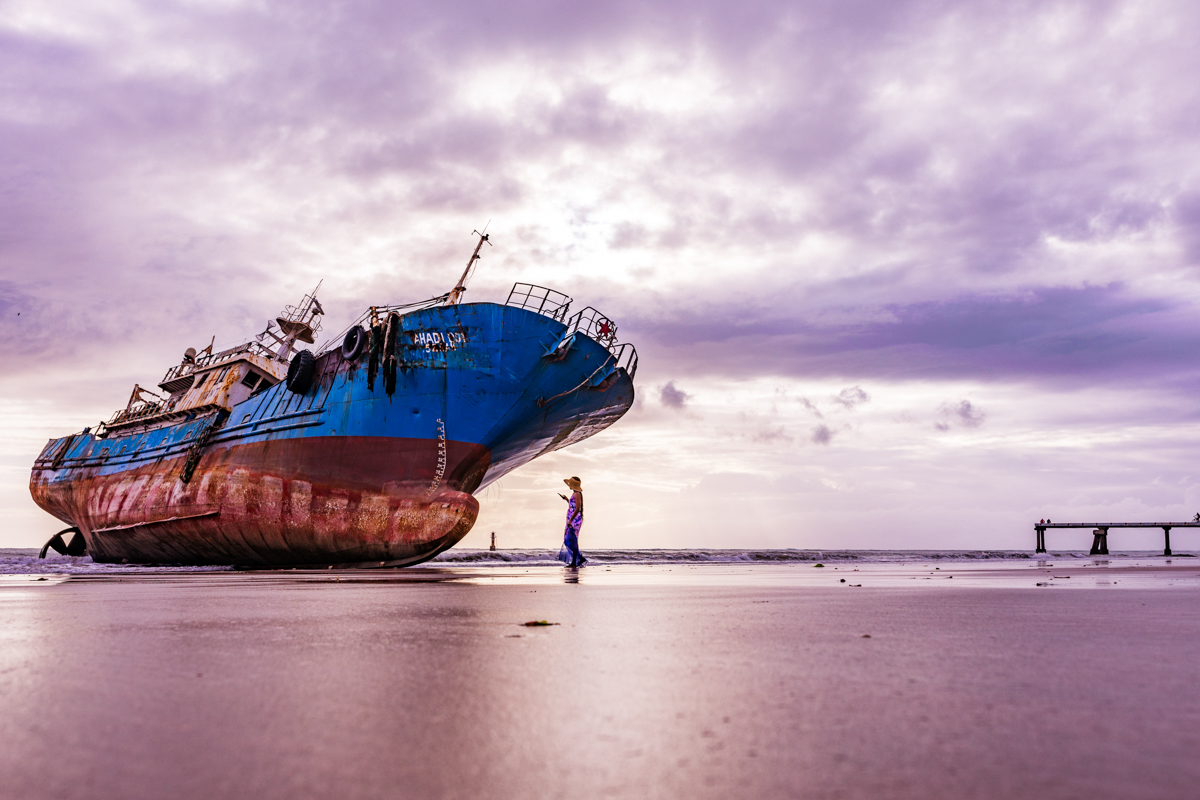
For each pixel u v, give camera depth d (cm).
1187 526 13800
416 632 491
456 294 2545
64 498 3803
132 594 922
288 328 3378
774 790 171
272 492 2508
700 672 330
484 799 167
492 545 8506
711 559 5975
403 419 2358
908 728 230
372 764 195
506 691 288
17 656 381
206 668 343
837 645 422
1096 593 919
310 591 994
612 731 228
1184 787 173
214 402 2916
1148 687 296
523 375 2325
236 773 187
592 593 930
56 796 169
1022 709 256
